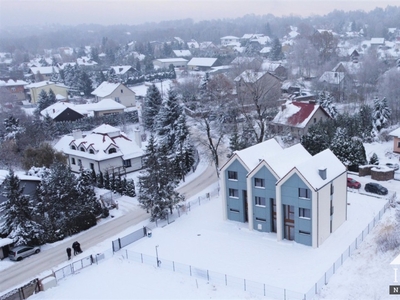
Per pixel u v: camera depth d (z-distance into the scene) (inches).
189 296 1408.7
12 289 1542.8
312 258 1611.7
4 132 3550.7
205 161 3063.5
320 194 1668.3
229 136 3385.8
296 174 1675.7
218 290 1432.1
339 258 1539.1
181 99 4281.5
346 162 2554.1
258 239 1828.2
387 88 3572.8
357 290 1347.2
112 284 1530.5
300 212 1707.7
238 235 1878.7
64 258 1780.3
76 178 2214.6
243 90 3373.5
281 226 1770.4
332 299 1317.7
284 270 1541.6
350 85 4284.0
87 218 2086.6
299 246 1722.4
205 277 1531.7
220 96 3383.4
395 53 7190.0
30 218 1940.2
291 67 5413.4
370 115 3250.5
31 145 3346.5
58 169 2124.8
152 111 3772.1
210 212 2158.0
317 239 1685.5
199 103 3543.3
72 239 1982.0
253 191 1865.2
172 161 2647.6
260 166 1806.1
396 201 2071.9
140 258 1717.5
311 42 6097.4
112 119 4069.9
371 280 1389.0
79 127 3895.2
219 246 1787.6
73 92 6131.9
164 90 5078.7
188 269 1599.4
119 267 1659.7
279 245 1754.4
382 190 2170.3
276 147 2085.4
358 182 2306.8
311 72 5334.6
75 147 2997.0
